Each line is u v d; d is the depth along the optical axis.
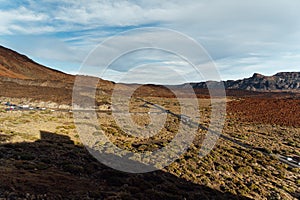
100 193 14.05
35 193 12.52
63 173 17.03
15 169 15.95
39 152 22.03
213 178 21.47
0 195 11.47
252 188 20.59
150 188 16.56
